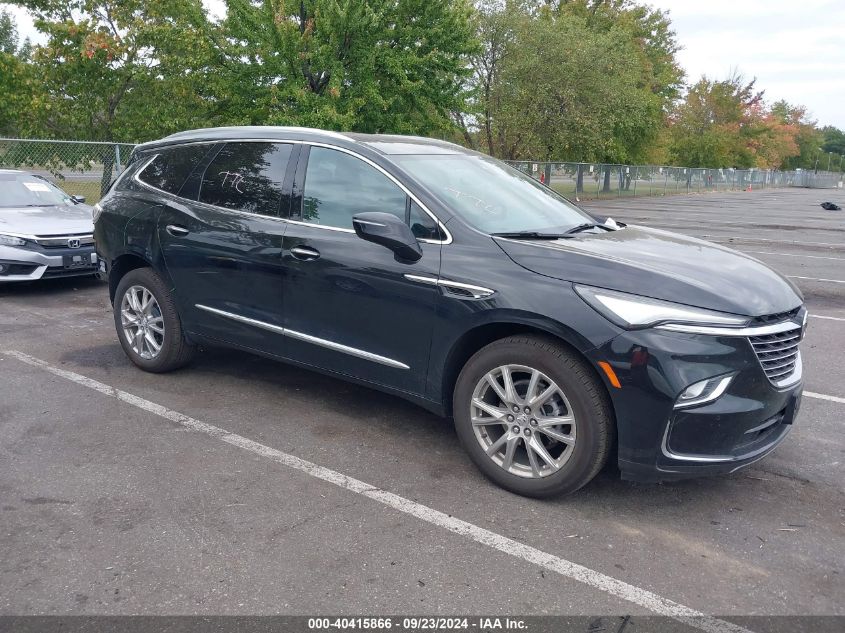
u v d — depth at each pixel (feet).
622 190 124.16
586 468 11.09
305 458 13.19
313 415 15.30
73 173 47.91
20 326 22.50
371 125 66.59
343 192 13.83
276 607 8.86
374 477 12.47
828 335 23.82
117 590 9.13
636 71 114.62
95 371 17.95
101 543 10.20
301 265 13.93
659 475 10.74
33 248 26.66
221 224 15.38
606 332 10.55
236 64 65.77
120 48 56.59
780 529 11.07
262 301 14.80
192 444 13.69
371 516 11.12
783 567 10.03
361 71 63.21
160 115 59.31
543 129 102.83
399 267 12.62
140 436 14.01
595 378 10.91
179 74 60.59
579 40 102.83
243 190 15.37
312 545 10.26
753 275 11.75
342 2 61.93
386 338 13.02
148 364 17.53
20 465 12.63
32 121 58.44
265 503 11.46
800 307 11.75
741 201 119.96
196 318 16.24
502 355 11.59
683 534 10.84
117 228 17.51
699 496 12.07
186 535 10.46
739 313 10.52
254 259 14.70
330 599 9.04
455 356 12.32
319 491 11.91
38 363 18.56
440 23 66.69
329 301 13.66
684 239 14.07
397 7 65.21
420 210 12.81
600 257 11.35
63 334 21.59
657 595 9.29
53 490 11.74
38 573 9.46
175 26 59.57
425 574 9.62
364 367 13.55
